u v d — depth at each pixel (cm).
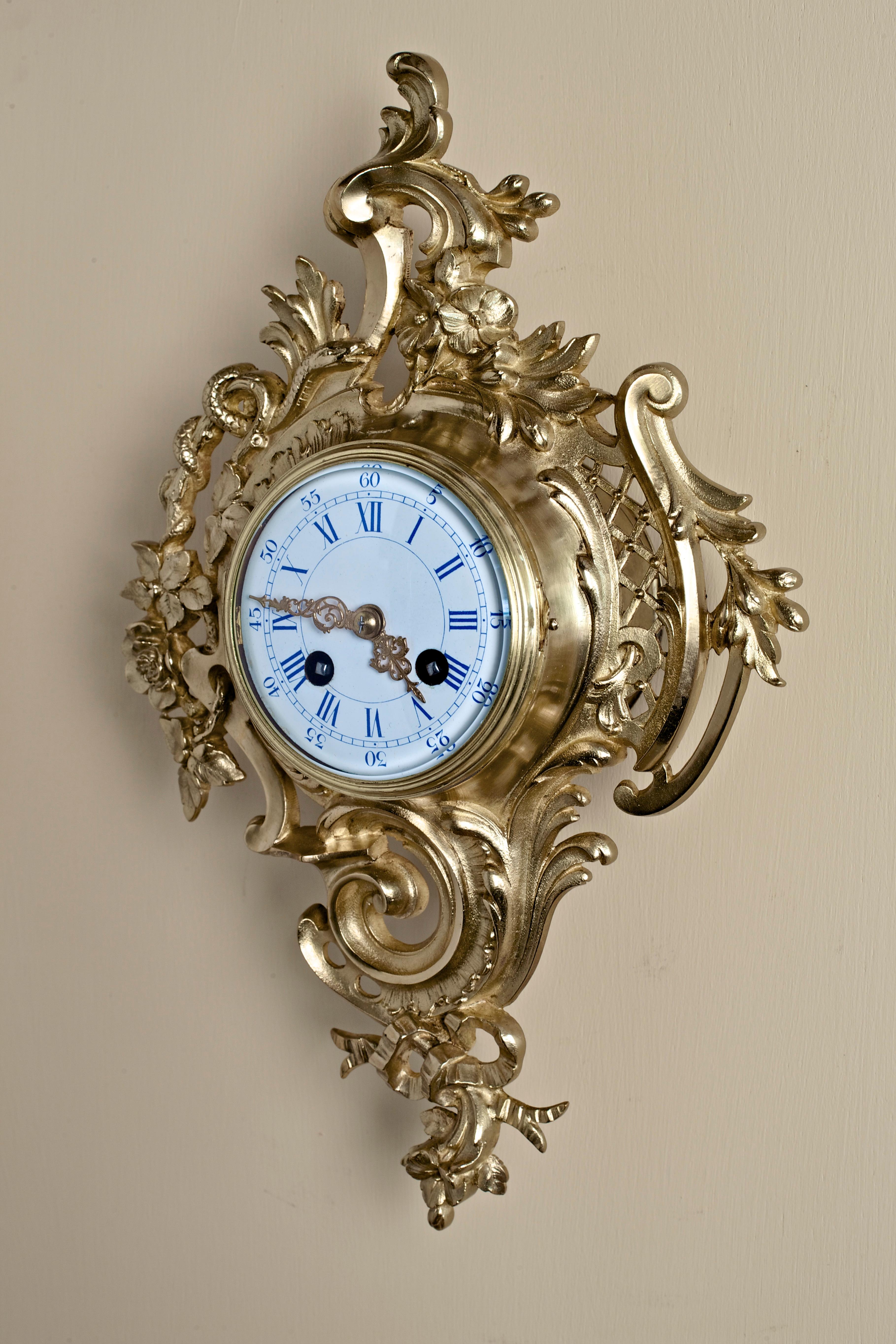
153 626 101
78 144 111
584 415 83
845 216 84
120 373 111
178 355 108
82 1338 115
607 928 92
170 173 108
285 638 89
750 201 86
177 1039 111
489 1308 97
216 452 107
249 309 105
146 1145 112
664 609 81
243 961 108
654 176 89
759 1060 87
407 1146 101
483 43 94
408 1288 101
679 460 80
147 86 108
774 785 86
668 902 90
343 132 100
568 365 83
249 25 104
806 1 84
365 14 99
